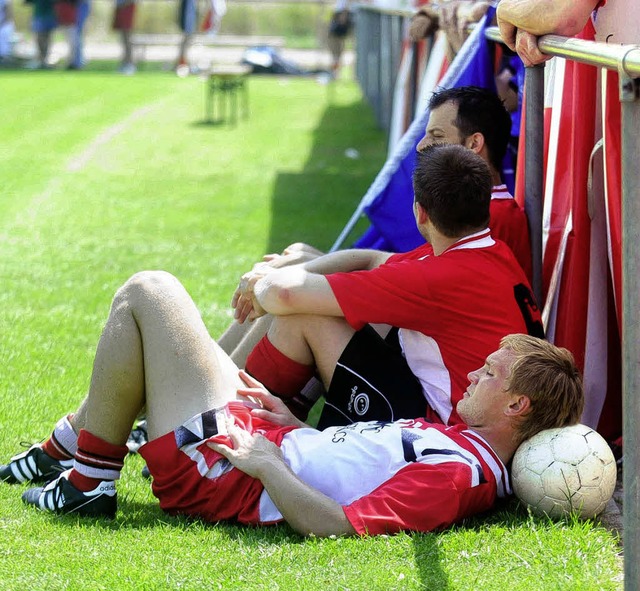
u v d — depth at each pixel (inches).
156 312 480.7
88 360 779.4
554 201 611.5
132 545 454.3
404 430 470.3
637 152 340.5
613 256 542.9
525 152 574.2
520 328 509.0
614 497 530.0
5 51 3934.5
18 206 1438.2
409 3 1546.5
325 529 446.3
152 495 533.6
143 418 622.2
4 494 526.9
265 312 558.3
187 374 482.0
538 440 466.0
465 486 452.4
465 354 502.3
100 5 5600.4
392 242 722.8
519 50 539.2
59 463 540.4
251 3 5605.3
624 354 349.7
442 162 503.5
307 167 1817.2
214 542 455.5
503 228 571.5
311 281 510.6
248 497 470.0
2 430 621.9
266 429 490.6
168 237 1254.9
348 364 515.2
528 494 463.5
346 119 2498.8
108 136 2150.6
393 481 455.8
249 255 1162.0
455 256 505.0
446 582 410.0
